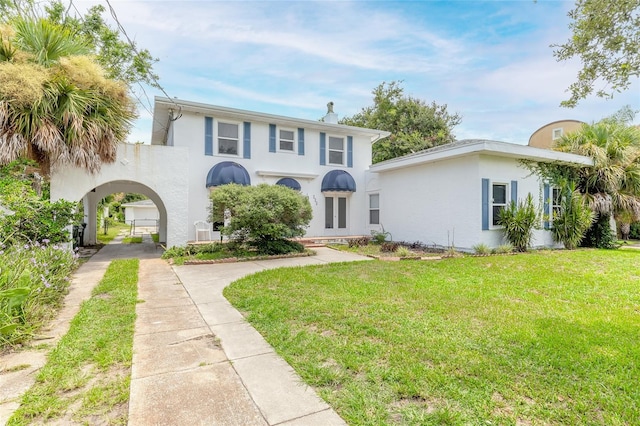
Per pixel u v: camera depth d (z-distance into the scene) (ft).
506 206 43.09
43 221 29.40
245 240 40.16
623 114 59.31
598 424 8.59
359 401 9.61
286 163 55.01
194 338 14.42
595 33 18.07
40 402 9.58
